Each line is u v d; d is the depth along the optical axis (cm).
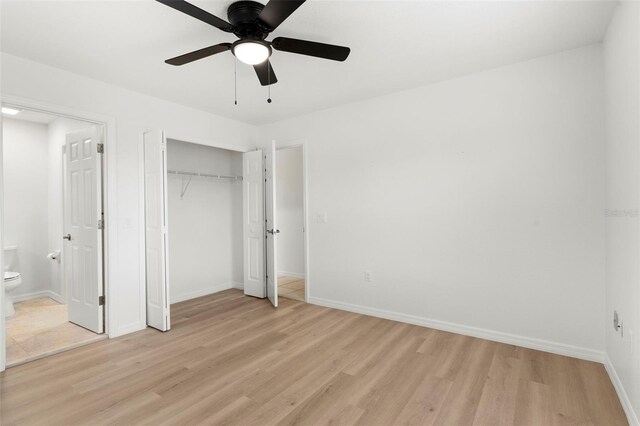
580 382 219
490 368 240
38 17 200
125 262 317
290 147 428
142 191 331
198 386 220
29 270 425
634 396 174
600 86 242
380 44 238
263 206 432
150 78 295
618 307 207
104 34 221
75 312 336
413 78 302
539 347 268
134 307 322
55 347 279
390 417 186
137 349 278
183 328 327
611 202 223
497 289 286
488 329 291
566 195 256
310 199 405
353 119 367
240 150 441
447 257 310
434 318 320
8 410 195
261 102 363
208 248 463
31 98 258
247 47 188
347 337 300
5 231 407
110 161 306
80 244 328
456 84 302
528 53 256
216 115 407
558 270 260
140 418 187
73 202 337
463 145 299
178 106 366
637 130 168
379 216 351
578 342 254
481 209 292
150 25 211
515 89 274
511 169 278
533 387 214
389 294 347
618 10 194
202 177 457
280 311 378
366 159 358
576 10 200
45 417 188
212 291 466
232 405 198
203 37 227
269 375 233
